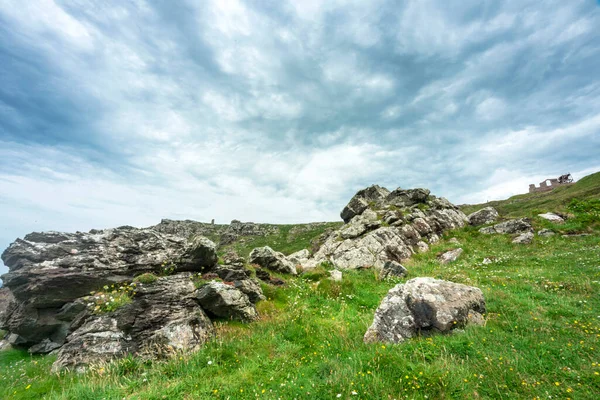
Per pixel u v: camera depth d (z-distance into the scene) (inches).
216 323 509.7
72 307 498.3
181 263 619.2
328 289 687.7
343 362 324.8
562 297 499.2
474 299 435.2
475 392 239.5
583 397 225.1
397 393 246.7
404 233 1157.1
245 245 3671.3
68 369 385.4
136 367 376.2
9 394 336.2
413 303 420.2
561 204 1955.0
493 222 1316.4
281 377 319.9
